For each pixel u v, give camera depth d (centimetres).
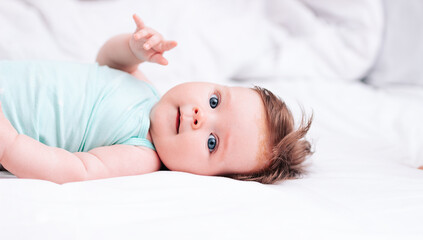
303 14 250
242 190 93
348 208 91
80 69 123
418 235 83
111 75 126
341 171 120
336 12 252
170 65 210
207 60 222
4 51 173
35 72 115
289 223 81
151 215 79
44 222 71
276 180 114
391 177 115
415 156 164
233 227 78
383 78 248
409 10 239
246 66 237
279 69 234
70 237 70
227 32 234
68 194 81
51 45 186
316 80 238
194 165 115
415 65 241
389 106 207
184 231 75
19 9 186
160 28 218
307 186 105
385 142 168
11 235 68
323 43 245
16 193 76
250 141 116
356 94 223
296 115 183
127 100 120
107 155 107
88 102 115
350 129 181
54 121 111
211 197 88
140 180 92
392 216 90
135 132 116
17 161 92
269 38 249
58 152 98
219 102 121
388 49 244
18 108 108
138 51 126
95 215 75
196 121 113
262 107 122
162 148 116
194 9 233
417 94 231
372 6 241
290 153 121
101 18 210
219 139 116
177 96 120
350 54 244
